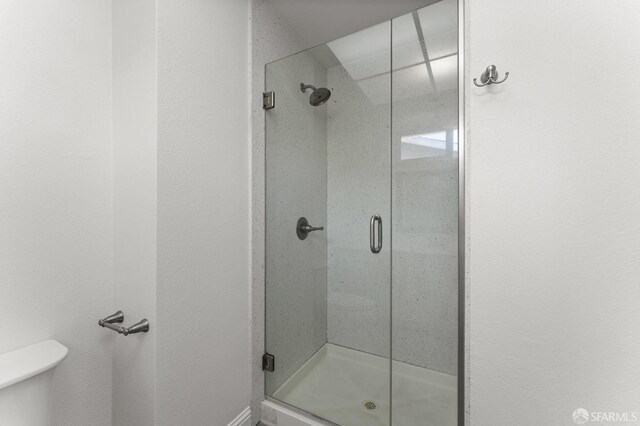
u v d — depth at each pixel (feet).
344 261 5.09
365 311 4.87
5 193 2.63
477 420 3.20
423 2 4.95
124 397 3.30
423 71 4.03
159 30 3.05
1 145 2.60
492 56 3.06
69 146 3.09
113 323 3.22
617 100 2.56
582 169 2.70
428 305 4.23
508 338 3.02
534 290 2.90
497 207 3.06
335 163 5.09
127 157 3.31
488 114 3.09
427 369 4.22
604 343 2.64
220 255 3.90
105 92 3.42
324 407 4.59
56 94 2.98
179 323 3.28
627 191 2.54
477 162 3.15
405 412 4.31
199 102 3.58
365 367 4.80
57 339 2.99
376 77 4.55
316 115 5.09
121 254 3.37
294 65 5.00
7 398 2.30
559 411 2.82
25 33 2.75
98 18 3.37
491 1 3.07
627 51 2.52
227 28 4.07
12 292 2.68
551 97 2.81
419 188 4.24
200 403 3.57
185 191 3.37
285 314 5.00
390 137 4.51
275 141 4.85
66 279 3.06
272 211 4.80
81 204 3.19
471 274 3.20
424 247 4.26
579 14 2.69
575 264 2.74
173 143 3.22
